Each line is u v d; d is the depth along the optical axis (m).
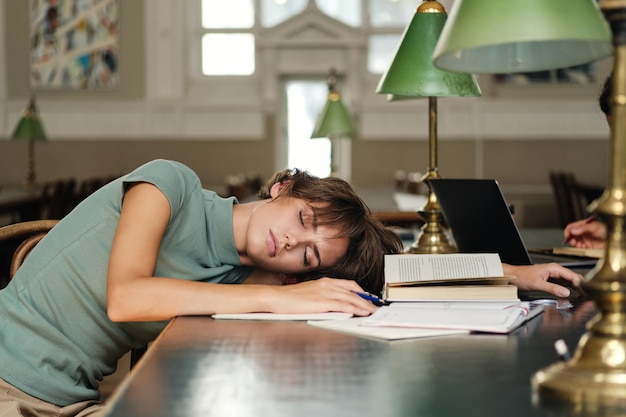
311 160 10.86
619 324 0.93
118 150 10.73
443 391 0.99
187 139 10.77
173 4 10.66
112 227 1.73
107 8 10.64
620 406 0.89
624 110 0.92
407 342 1.28
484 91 10.62
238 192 6.16
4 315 1.73
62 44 10.64
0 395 1.64
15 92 10.68
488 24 0.96
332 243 1.75
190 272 1.79
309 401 0.95
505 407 0.91
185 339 1.31
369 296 1.61
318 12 10.55
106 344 1.77
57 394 1.71
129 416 0.89
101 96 10.70
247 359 1.17
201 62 10.98
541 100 10.58
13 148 10.66
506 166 10.64
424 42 2.19
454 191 2.13
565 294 1.70
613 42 0.92
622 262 0.93
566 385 0.93
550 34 0.94
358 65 10.60
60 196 6.17
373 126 10.70
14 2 10.59
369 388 1.00
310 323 1.44
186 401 0.95
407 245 2.85
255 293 1.54
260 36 10.58
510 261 2.03
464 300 1.60
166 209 1.65
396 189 8.68
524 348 1.23
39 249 1.78
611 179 0.93
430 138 2.42
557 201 6.95
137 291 1.52
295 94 10.84
